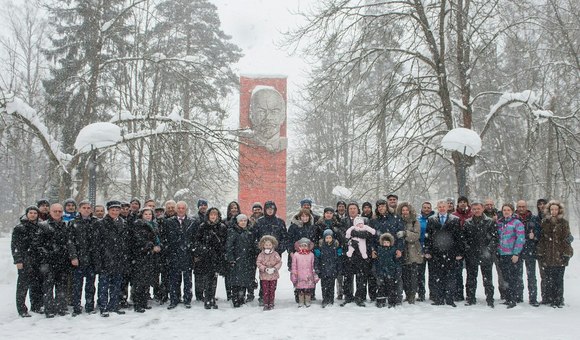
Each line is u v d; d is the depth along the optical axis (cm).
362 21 1611
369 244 1025
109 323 871
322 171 3095
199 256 1002
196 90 1892
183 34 2738
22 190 3086
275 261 1005
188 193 2456
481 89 1958
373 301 1066
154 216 1056
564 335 730
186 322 875
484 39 1612
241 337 757
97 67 1709
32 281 955
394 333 762
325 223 1066
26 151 2973
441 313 923
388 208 1061
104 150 1616
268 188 2481
